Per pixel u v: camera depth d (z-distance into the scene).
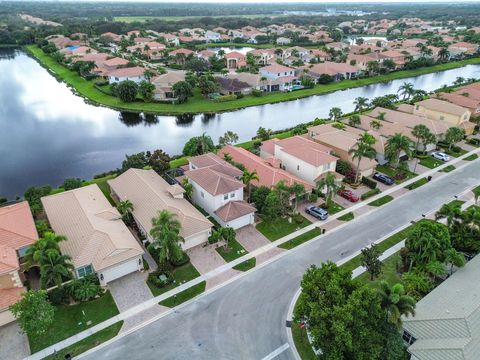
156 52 176.12
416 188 65.12
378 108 95.38
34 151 84.19
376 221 55.31
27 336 36.38
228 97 119.06
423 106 94.62
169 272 43.78
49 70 156.75
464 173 70.56
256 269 45.34
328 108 116.56
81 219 48.03
